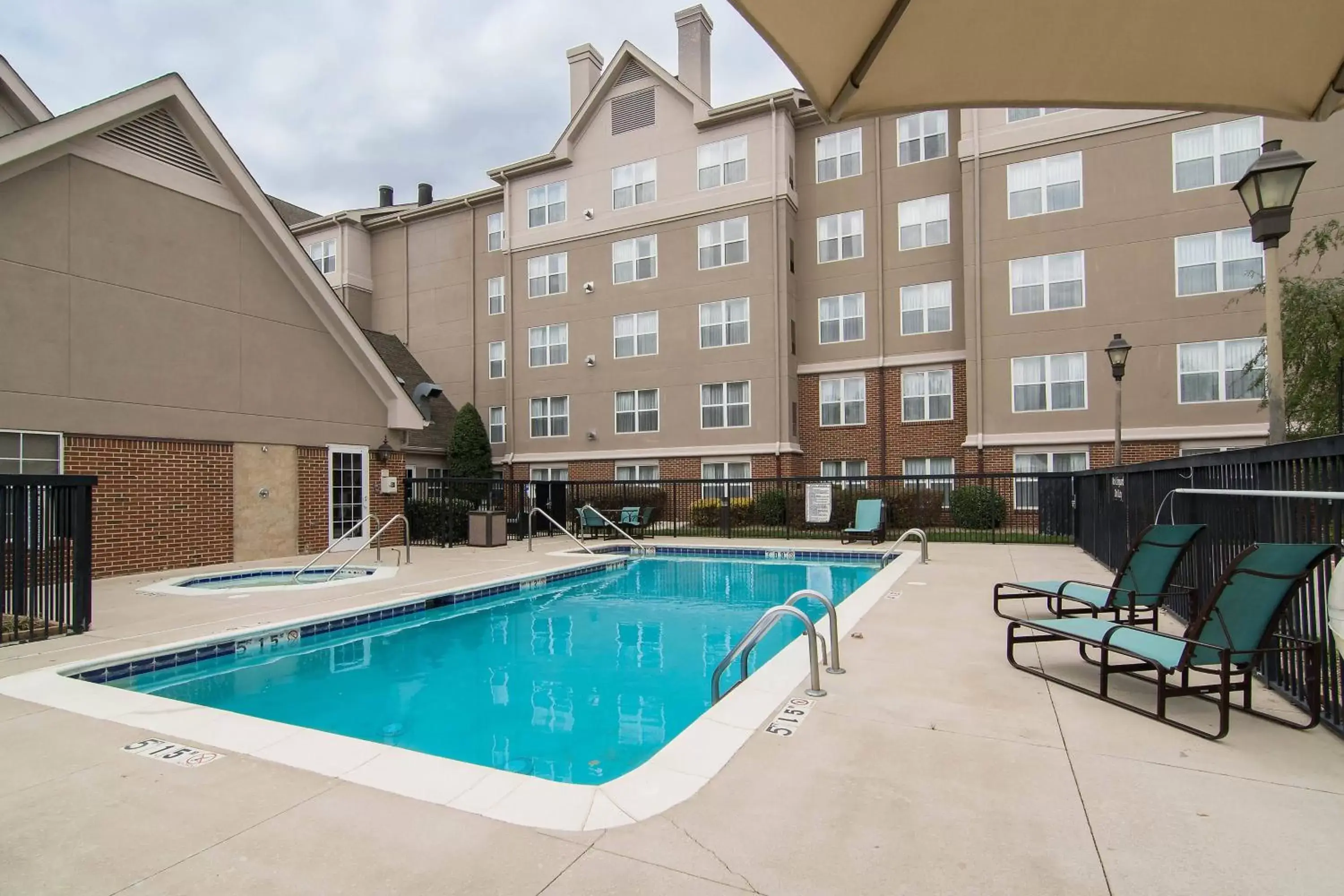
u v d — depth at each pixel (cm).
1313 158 1507
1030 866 234
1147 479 778
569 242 2331
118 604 813
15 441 952
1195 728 356
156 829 271
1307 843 246
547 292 2369
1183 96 278
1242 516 483
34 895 228
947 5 234
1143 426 1661
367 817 278
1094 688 436
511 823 270
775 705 401
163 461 1113
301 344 1342
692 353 2139
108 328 1052
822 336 2100
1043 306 1764
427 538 1588
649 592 1071
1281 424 532
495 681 620
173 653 607
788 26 238
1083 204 1733
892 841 251
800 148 2148
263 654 680
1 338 936
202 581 1041
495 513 1534
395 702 563
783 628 822
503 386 2484
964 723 373
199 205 1181
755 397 2048
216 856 250
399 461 1553
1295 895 216
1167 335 1648
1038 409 1761
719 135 2131
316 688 602
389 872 237
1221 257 1611
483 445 2298
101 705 430
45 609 642
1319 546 337
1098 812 271
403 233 2691
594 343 2281
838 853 244
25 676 497
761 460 2030
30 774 325
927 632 592
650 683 611
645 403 2203
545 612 923
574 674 638
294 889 229
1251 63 257
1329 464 364
